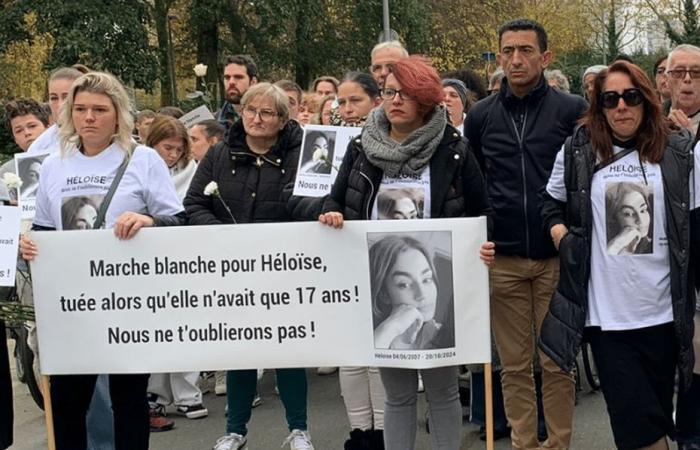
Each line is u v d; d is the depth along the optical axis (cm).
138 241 349
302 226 346
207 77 2447
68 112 351
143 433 368
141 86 2256
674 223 316
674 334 322
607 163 325
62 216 354
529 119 404
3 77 2592
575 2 3884
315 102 697
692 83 463
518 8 3162
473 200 357
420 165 343
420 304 341
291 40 2616
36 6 2128
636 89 314
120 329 355
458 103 545
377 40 2684
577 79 2966
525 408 419
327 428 507
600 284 326
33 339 481
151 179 357
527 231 404
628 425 321
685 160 320
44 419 552
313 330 351
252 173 430
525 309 416
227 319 353
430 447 466
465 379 545
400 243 340
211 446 488
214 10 2317
